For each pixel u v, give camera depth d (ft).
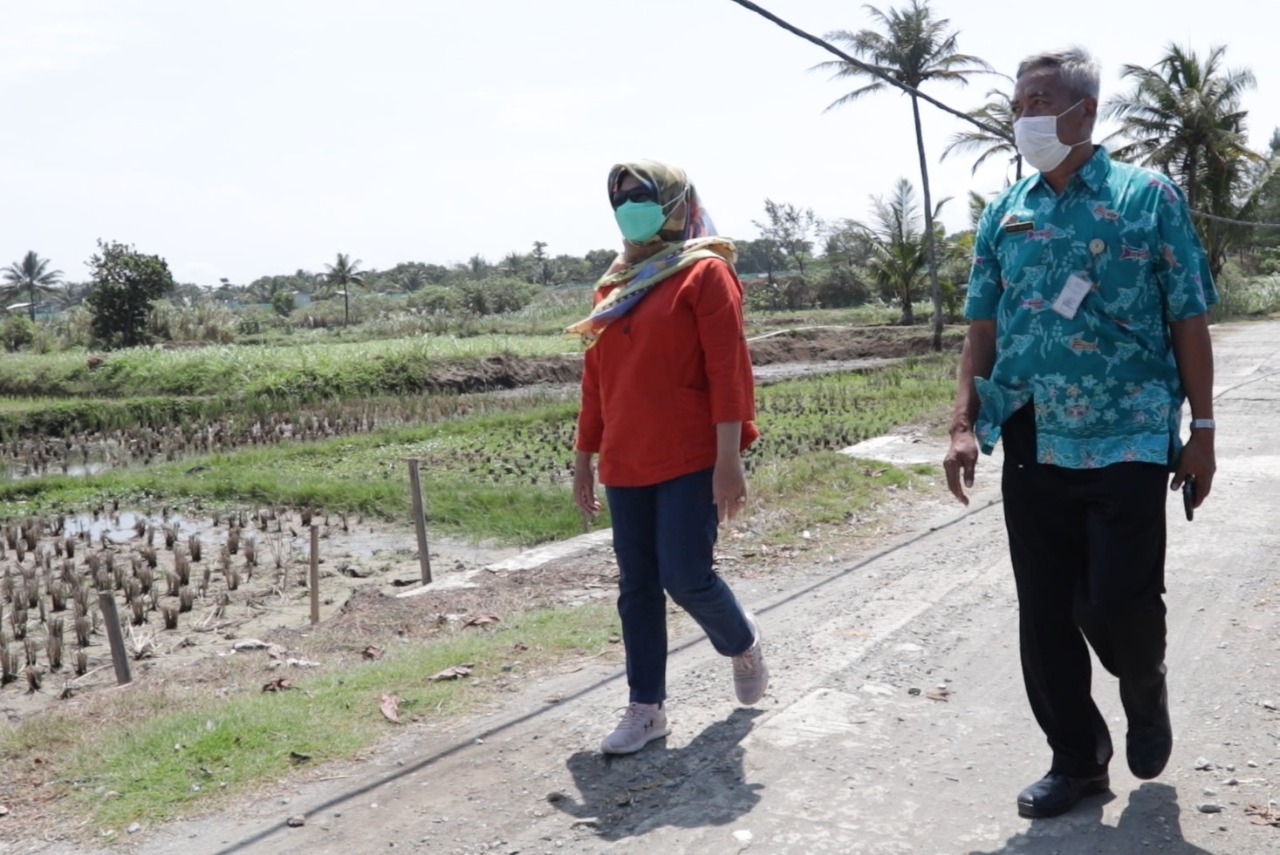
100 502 43.47
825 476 30.40
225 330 171.32
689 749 12.56
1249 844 10.07
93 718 14.48
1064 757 10.76
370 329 181.78
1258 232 175.73
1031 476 10.25
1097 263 9.81
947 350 118.11
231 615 28.58
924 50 102.63
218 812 11.65
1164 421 9.86
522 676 15.34
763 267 292.61
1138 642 9.93
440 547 34.65
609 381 12.26
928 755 12.23
